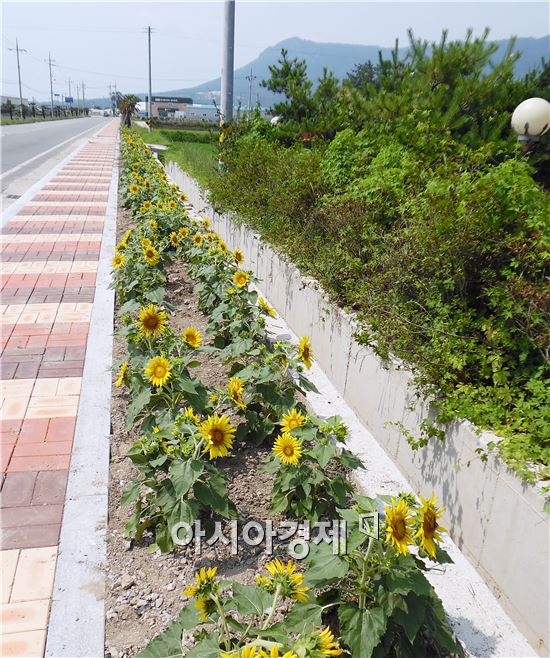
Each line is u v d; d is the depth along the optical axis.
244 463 3.74
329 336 4.93
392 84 9.69
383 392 3.95
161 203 9.62
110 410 4.31
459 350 3.49
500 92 8.28
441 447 3.26
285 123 11.33
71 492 3.38
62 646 2.43
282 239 6.58
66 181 16.44
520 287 3.34
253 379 3.99
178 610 2.64
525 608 2.56
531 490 2.55
